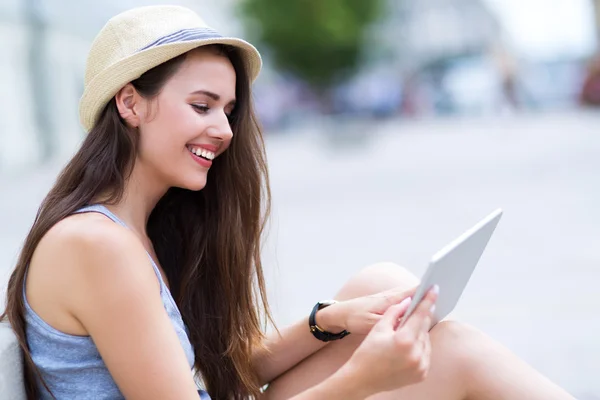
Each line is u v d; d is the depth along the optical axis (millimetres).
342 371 1429
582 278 4578
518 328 3662
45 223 1538
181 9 1677
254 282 1979
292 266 5250
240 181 1843
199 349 1901
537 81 22703
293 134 24844
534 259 5156
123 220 1643
